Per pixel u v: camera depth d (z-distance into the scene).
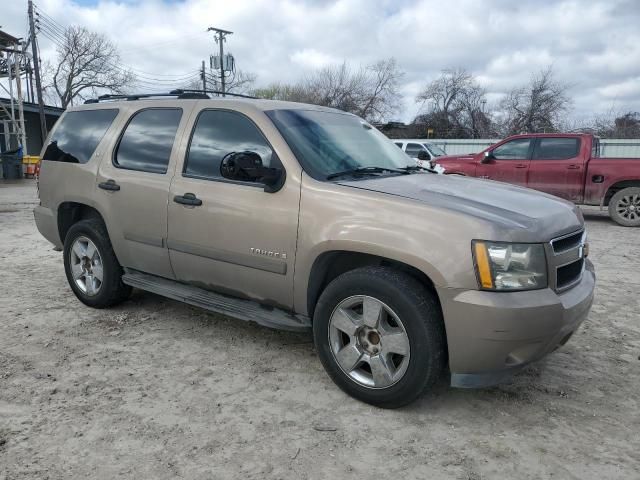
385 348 3.17
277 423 3.11
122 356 3.99
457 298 2.91
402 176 3.85
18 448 2.82
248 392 3.47
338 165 3.73
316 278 3.48
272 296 3.72
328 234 3.29
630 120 36.50
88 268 4.99
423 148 17.23
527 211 3.26
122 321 4.71
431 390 3.53
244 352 4.10
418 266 3.00
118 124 4.73
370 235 3.14
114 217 4.57
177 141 4.22
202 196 3.92
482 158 12.22
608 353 4.20
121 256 4.65
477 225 2.93
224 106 4.04
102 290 4.84
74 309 5.02
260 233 3.62
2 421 3.07
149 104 4.59
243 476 2.63
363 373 3.36
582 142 11.25
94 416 3.15
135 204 4.38
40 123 34.53
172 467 2.69
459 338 2.95
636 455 2.85
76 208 5.15
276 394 3.45
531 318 2.88
